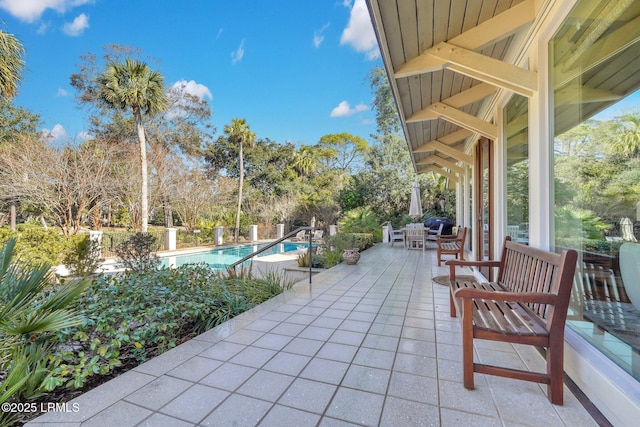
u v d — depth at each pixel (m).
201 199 14.66
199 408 1.55
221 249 12.91
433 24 2.43
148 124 14.83
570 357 1.82
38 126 13.19
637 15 1.71
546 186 2.40
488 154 4.74
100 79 11.49
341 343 2.32
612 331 1.69
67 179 9.75
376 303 3.37
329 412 1.52
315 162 23.03
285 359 2.07
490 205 4.54
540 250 2.02
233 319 2.86
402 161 16.45
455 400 1.60
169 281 2.97
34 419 1.47
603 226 1.87
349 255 5.98
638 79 1.69
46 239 5.87
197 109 17.20
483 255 5.18
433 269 5.47
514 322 1.75
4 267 2.14
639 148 1.69
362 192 17.52
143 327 2.32
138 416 1.49
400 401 1.60
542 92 2.42
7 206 11.30
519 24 2.47
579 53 2.11
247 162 21.89
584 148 2.07
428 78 3.42
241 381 1.80
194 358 2.09
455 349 2.21
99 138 12.32
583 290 2.00
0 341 1.74
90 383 1.94
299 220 18.52
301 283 4.40
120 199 12.33
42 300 2.10
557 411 1.51
